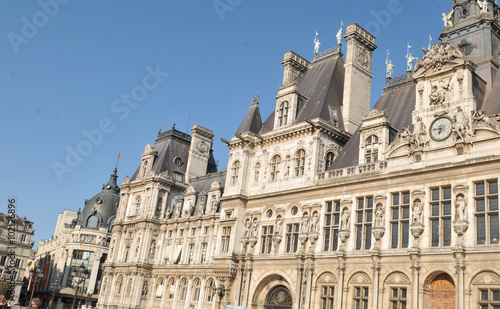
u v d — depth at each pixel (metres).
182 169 93.69
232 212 63.81
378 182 49.09
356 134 58.06
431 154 45.66
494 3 55.66
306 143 59.12
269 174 62.50
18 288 153.38
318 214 53.84
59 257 140.75
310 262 52.19
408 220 45.53
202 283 71.62
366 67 69.62
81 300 131.88
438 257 42.19
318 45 76.94
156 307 78.62
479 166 41.91
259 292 57.91
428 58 48.91
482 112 43.31
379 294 45.31
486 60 50.88
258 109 69.81
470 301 39.41
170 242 81.94
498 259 38.59
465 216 41.50
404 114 56.12
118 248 89.81
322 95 64.31
